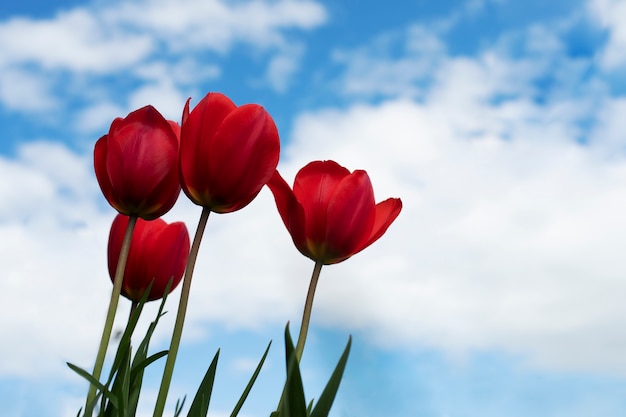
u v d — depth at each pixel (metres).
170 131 0.78
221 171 0.75
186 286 0.73
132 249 0.83
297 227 0.78
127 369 0.75
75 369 0.70
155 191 0.77
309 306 0.77
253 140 0.75
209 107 0.75
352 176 0.78
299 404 0.65
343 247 0.78
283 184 0.78
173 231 0.84
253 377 0.75
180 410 0.79
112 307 0.75
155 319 0.77
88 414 0.71
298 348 0.75
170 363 0.72
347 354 0.64
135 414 0.76
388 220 0.81
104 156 0.79
